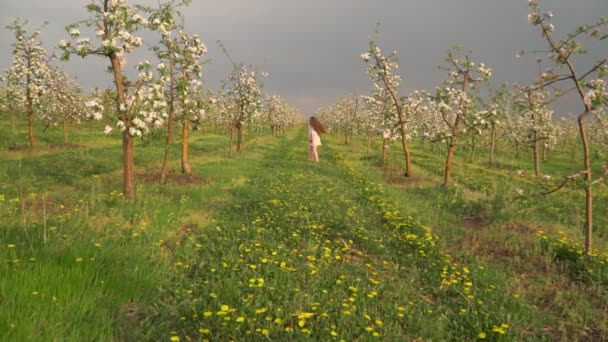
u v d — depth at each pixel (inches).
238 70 1149.7
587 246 356.2
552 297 276.1
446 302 257.4
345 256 328.5
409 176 904.9
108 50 447.8
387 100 1111.6
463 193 667.4
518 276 314.8
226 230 379.6
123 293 216.5
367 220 454.9
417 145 2222.0
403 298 251.1
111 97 484.7
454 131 785.6
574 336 219.3
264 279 260.8
